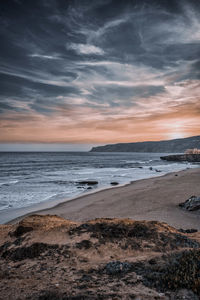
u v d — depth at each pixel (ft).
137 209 51.24
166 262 15.44
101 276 14.12
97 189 86.99
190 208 48.39
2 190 85.25
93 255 18.94
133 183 100.48
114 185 98.37
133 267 15.28
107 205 56.65
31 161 334.24
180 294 11.06
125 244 21.12
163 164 291.79
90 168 209.46
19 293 11.87
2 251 20.71
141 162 344.69
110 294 11.28
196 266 13.29
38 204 61.31
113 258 18.35
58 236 22.61
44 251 19.71
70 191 83.51
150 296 10.96
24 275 14.90
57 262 17.43
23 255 19.26
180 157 414.21
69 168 208.85
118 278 13.55
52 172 165.99
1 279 14.26
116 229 23.94
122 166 240.94
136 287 12.07
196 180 96.73
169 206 52.90
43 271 15.58
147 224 25.91
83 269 15.69
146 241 21.85
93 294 11.34
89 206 56.29
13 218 47.34
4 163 275.18
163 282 12.34
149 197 64.18
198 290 11.11
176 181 96.94
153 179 110.93
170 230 25.68
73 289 12.12
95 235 22.61
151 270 14.30
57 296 11.17
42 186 95.96
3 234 25.26
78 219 44.98
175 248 20.70
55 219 28.71
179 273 12.76
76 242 21.18
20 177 131.23
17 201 65.77
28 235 22.82
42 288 12.47
